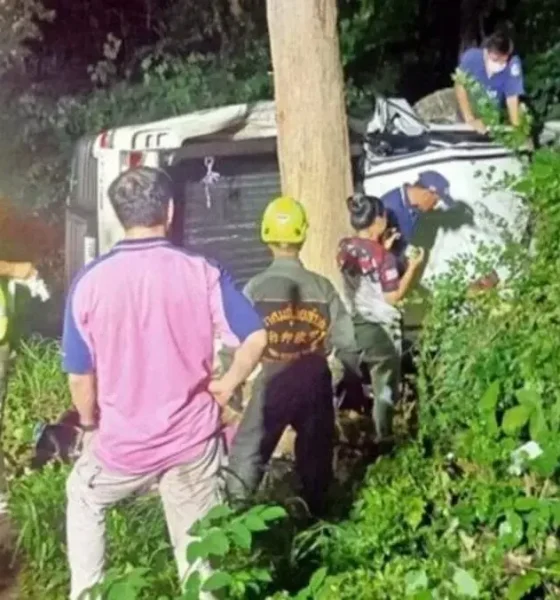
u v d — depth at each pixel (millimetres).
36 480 9398
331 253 11000
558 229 8844
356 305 9969
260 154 11547
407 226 11055
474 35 16516
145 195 7441
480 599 7590
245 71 16922
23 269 9547
